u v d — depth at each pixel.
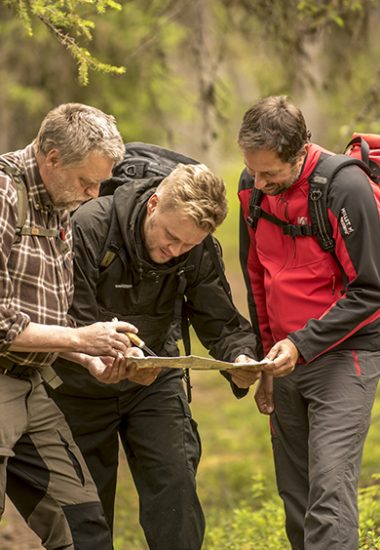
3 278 5.13
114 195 6.00
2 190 5.12
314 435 5.97
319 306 6.07
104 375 5.71
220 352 6.35
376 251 5.84
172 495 6.24
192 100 14.83
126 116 13.62
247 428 13.90
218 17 12.09
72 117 5.17
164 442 6.30
